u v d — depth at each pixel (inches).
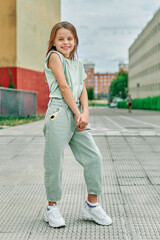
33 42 741.3
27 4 705.6
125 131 352.8
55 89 94.0
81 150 97.1
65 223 98.3
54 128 92.2
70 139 98.3
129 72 3339.1
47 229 93.6
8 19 662.5
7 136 306.2
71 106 91.1
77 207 112.9
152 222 98.3
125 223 97.6
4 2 660.1
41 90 790.5
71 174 161.9
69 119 93.4
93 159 96.2
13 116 532.1
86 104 97.5
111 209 110.4
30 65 727.7
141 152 224.4
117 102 2827.3
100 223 96.1
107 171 169.2
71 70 96.0
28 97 593.6
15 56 666.2
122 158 203.9
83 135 96.1
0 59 670.5
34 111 623.2
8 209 111.6
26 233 90.6
